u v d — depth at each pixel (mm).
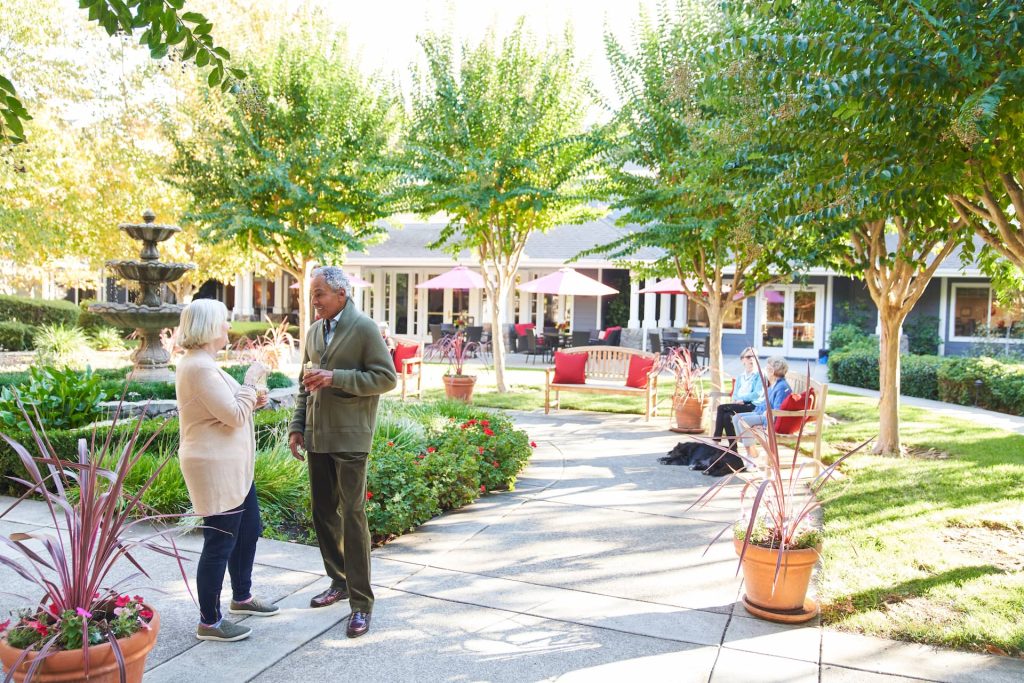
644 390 10727
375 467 5266
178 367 3316
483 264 13141
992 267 7973
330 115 12547
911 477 6910
